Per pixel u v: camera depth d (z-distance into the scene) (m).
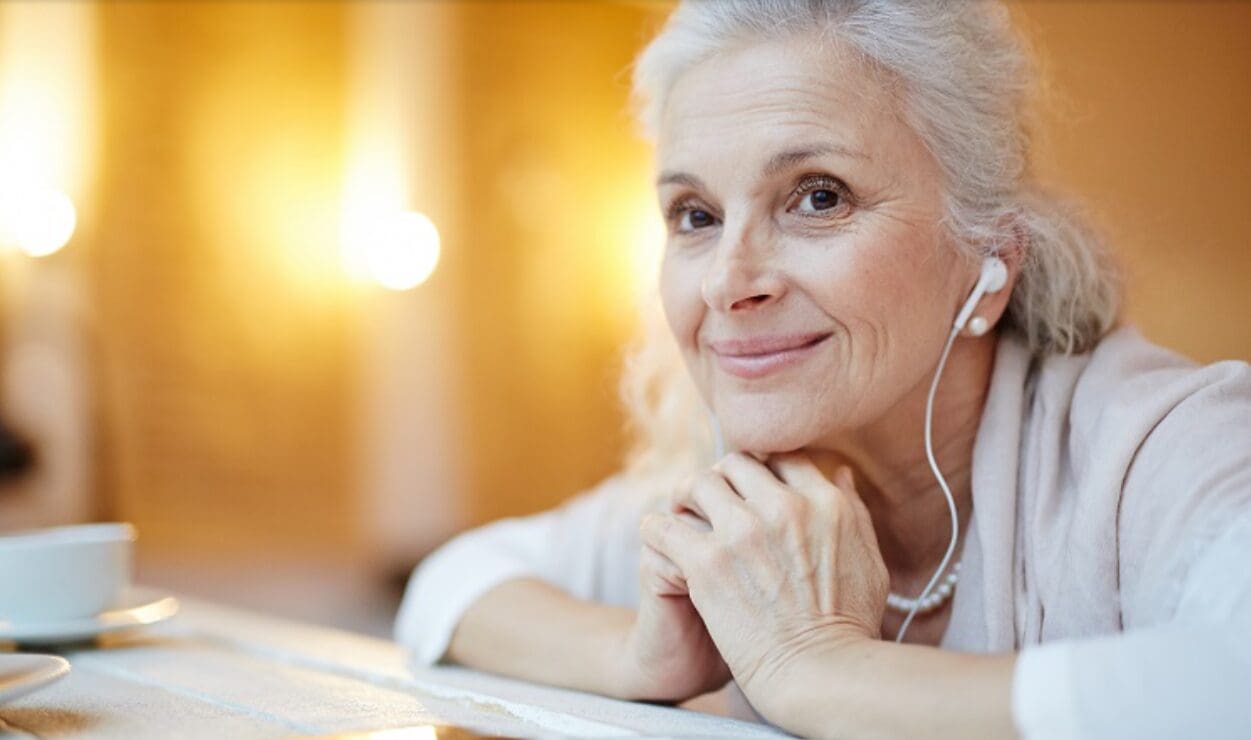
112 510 4.37
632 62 1.55
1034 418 1.27
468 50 5.23
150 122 4.50
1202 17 3.53
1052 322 1.31
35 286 4.25
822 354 1.20
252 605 4.55
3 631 1.37
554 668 1.35
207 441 4.62
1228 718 0.79
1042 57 1.45
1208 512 0.98
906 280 1.19
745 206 1.19
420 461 5.14
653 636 1.23
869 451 1.30
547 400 5.44
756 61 1.19
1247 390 1.09
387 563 5.00
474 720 1.02
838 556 1.10
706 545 1.13
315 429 4.89
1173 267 3.39
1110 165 3.41
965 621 1.27
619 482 1.74
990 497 1.23
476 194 5.28
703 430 1.56
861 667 0.98
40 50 4.30
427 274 5.05
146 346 4.48
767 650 1.05
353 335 4.99
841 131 1.17
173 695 1.12
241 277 4.71
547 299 5.43
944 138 1.21
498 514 5.32
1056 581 1.16
